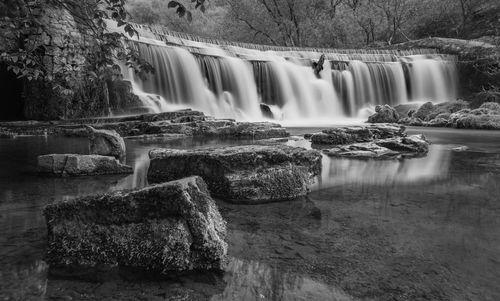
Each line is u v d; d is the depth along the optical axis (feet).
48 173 20.02
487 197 15.80
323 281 8.15
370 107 97.09
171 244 8.80
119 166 20.51
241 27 154.71
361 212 13.48
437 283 8.07
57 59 47.88
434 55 106.73
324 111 91.97
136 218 9.14
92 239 9.21
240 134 42.83
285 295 7.58
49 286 7.91
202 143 35.99
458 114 66.64
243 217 12.77
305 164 17.06
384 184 18.25
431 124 67.56
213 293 7.66
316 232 11.30
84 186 17.15
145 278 8.32
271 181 15.42
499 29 120.57
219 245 8.91
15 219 12.35
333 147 32.48
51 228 9.41
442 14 140.67
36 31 17.30
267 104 85.87
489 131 55.77
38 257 9.36
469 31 133.90
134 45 61.82
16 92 56.70
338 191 16.75
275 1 145.07
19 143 34.88
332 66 95.86
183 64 71.20
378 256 9.50
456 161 25.75
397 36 153.28
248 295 7.59
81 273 8.55
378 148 30.14
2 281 8.07
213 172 15.72
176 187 9.00
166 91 68.39
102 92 55.62
